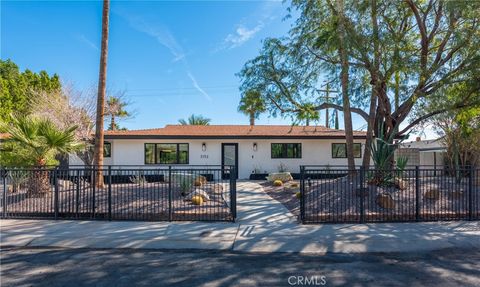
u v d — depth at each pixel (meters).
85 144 11.43
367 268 4.87
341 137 19.03
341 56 11.12
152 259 5.29
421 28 11.11
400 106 11.88
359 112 13.12
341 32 10.42
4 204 8.21
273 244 6.12
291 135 18.92
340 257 5.44
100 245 6.10
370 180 10.34
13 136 9.41
